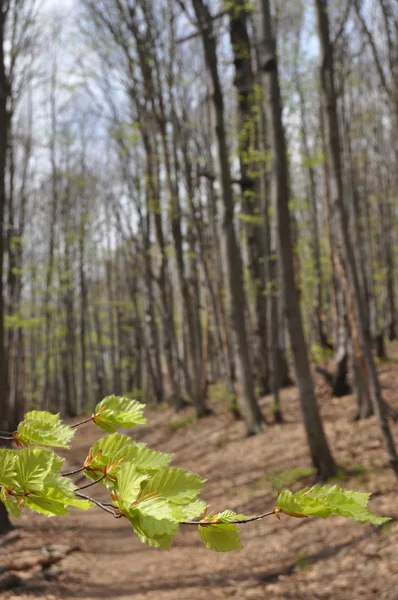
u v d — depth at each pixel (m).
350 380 11.67
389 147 18.67
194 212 13.84
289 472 7.52
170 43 13.85
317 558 4.95
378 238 19.95
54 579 5.10
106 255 26.73
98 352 28.86
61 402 29.53
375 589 4.04
